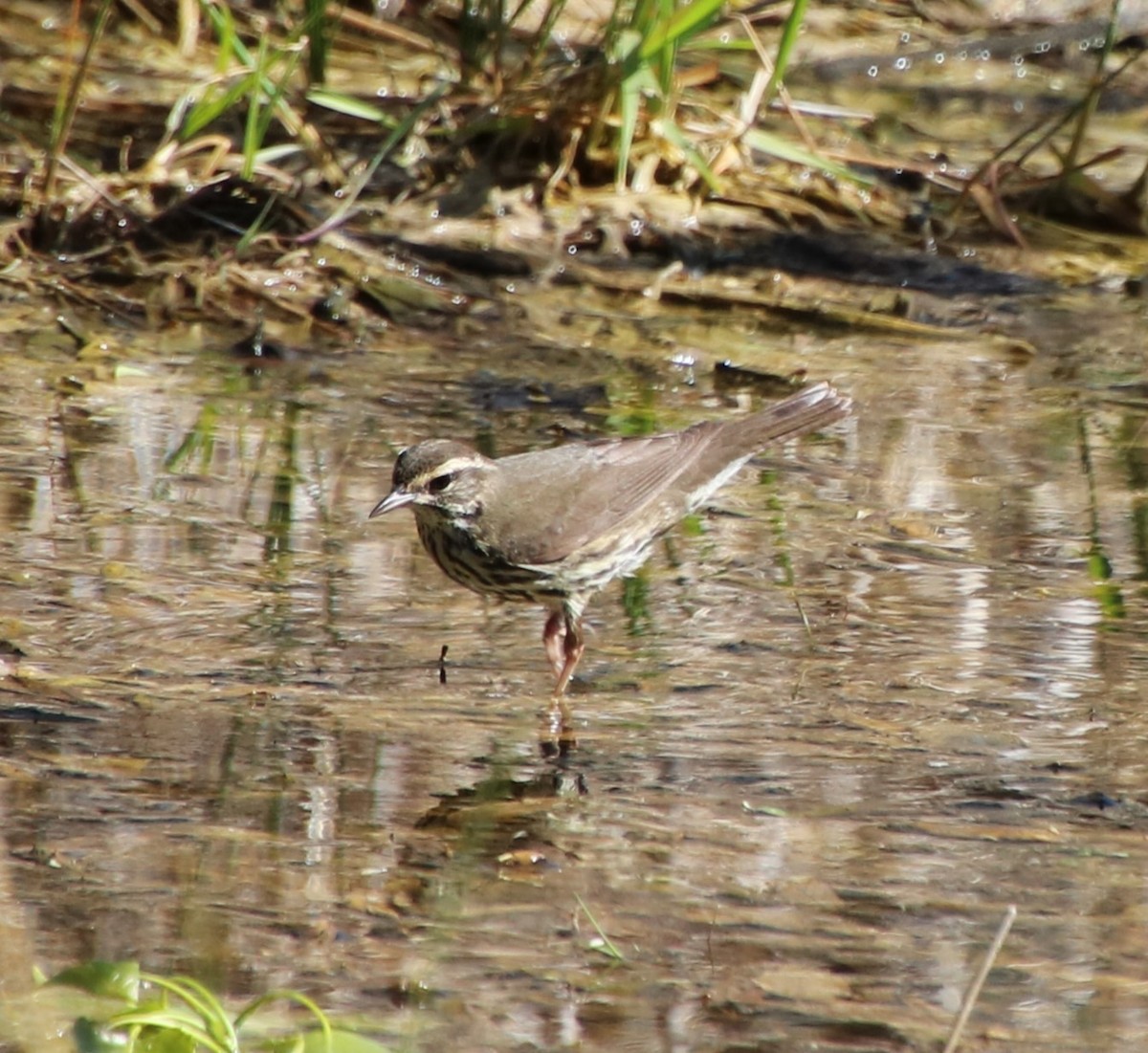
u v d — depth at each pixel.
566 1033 7.29
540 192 18.33
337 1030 7.09
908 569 12.27
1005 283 18.17
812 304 17.44
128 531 12.36
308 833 8.80
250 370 15.66
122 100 19.34
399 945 7.89
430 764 9.57
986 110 22.30
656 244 18.11
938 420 15.15
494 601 11.80
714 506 13.36
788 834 8.92
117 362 15.60
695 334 16.84
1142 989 7.68
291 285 16.91
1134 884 8.52
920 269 18.27
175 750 9.58
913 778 9.55
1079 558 12.46
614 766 9.61
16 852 8.49
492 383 15.62
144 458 13.66
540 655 11.11
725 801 9.24
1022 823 9.06
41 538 12.12
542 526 11.26
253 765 9.45
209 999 7.04
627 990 7.61
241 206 17.69
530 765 9.59
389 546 12.50
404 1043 7.17
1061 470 14.09
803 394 12.83
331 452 14.01
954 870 8.62
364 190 18.17
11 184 17.70
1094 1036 7.33
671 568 12.34
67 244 17.11
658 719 10.20
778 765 9.65
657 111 18.44
